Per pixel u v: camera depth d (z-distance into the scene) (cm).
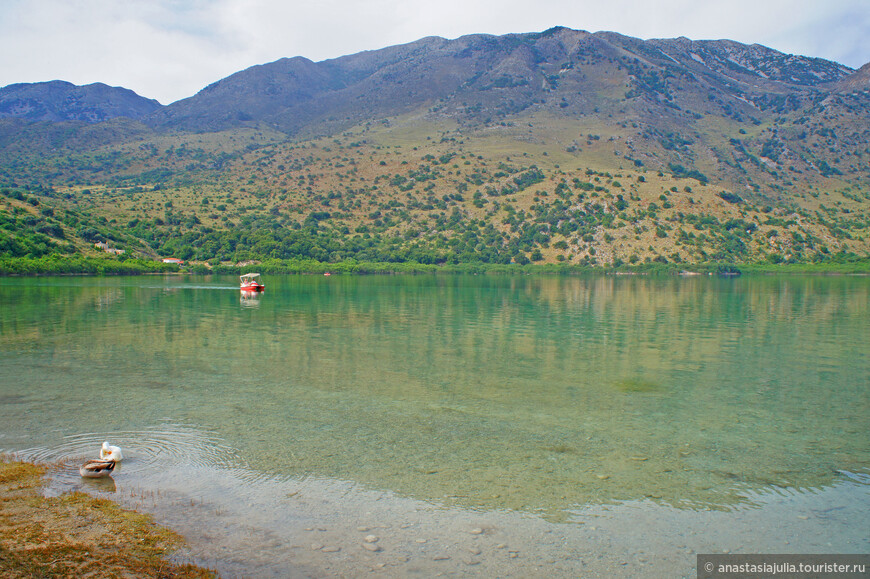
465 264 17900
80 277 12594
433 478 1526
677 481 1533
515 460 1667
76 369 2902
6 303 6556
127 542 1159
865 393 2552
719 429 1994
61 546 1134
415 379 2755
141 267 14450
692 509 1373
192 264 16200
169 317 5366
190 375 2783
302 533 1223
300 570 1082
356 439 1834
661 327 4953
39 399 2294
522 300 7862
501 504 1380
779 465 1655
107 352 3419
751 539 1241
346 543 1187
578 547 1194
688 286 11519
